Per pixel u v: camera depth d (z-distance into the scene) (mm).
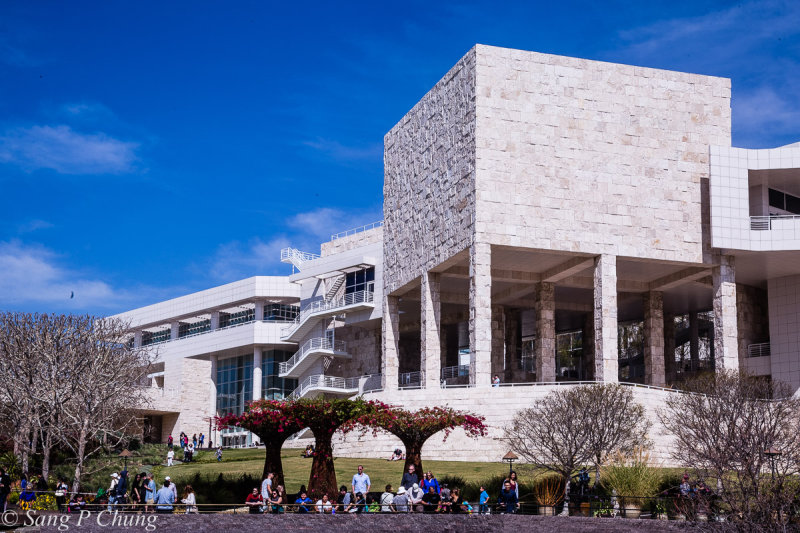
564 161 61812
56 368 56094
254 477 44406
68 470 55375
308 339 88812
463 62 63562
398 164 74000
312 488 37844
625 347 95188
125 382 63031
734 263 64312
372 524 32375
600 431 42156
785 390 58656
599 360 60594
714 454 34844
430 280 66688
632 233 62062
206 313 102125
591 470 44250
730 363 62188
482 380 58375
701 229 63250
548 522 34500
